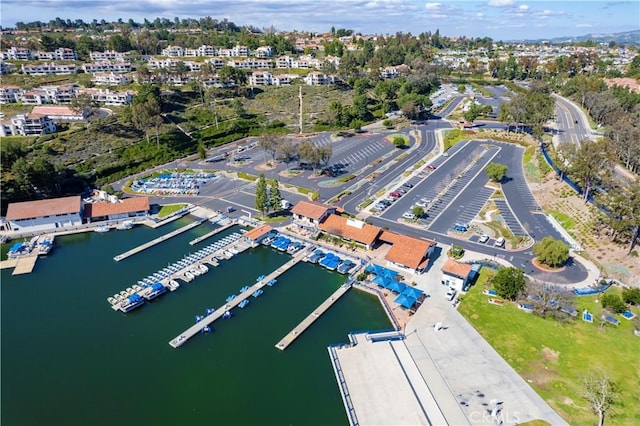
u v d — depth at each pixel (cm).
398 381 6688
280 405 6397
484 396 6397
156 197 13812
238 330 7950
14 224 11288
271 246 10869
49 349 7475
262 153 18012
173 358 7288
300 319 8244
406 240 9994
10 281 9406
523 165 16125
